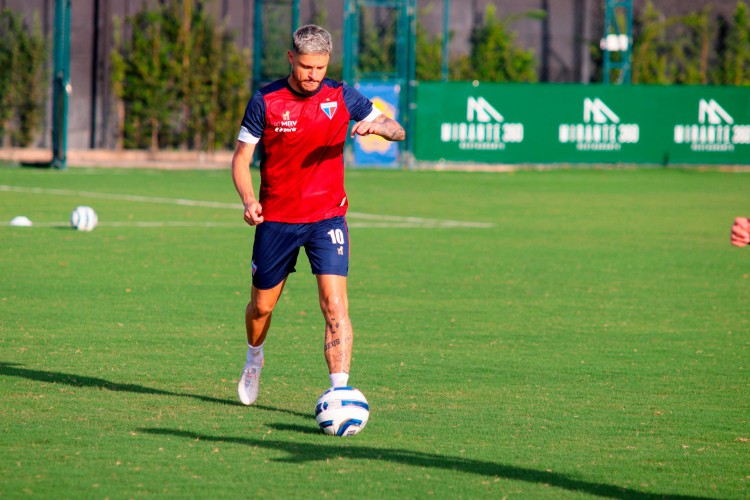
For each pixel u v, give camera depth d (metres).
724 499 15.37
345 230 19.28
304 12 124.62
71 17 119.12
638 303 34.81
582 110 116.50
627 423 19.70
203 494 15.11
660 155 118.56
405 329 29.33
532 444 18.11
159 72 119.31
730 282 40.12
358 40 125.44
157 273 39.06
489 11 129.12
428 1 128.75
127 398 20.84
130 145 120.25
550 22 132.38
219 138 121.69
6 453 16.97
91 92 120.44
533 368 24.56
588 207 74.12
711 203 78.88
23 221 54.19
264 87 18.75
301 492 15.27
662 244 52.78
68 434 18.16
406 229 57.75
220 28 121.19
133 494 15.07
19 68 116.19
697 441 18.53
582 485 15.87
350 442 18.02
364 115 19.02
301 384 22.44
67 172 101.06
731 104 119.19
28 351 25.16
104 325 28.80
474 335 28.64
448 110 114.25
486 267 43.06
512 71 128.62
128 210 64.19
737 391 22.53
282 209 18.98
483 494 15.34
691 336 29.08
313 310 32.16
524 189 90.69
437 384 22.72
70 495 15.01
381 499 15.03
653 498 15.33
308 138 18.61
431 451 17.56
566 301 34.97
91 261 41.81
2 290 34.41
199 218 60.44
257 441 17.94
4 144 116.94
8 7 116.94
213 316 30.53
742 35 134.25
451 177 104.94
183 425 18.91
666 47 134.50
